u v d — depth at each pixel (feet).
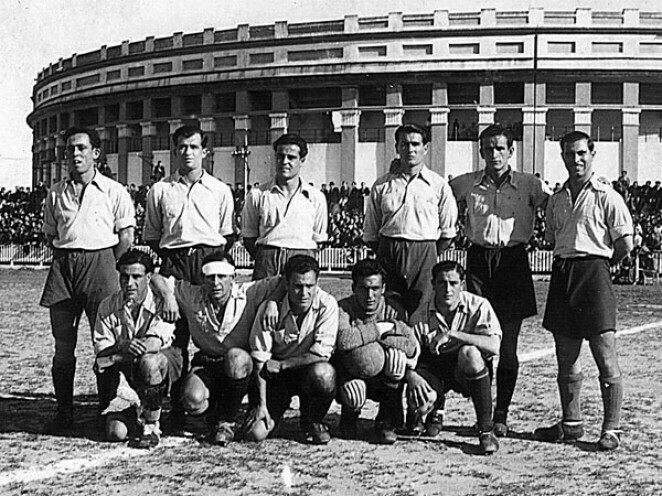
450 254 96.37
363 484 18.71
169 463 20.33
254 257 25.77
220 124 186.70
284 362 22.12
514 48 166.30
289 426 24.40
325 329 21.94
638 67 163.84
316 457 20.94
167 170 190.19
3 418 25.39
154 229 24.90
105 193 23.84
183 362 22.85
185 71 186.29
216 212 24.68
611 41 164.66
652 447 22.40
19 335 47.03
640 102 168.55
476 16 167.73
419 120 173.37
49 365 35.99
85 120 212.84
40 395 29.25
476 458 21.06
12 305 67.31
